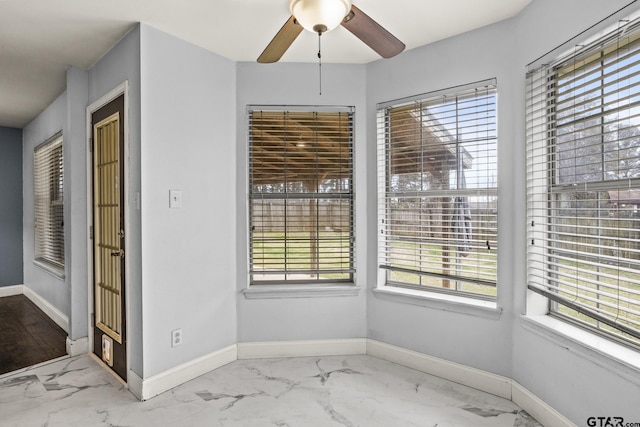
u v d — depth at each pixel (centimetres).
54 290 370
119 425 189
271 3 193
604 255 160
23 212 484
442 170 240
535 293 201
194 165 242
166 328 226
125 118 225
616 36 152
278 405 207
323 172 275
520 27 203
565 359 174
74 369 257
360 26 160
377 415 197
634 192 151
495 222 219
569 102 182
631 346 154
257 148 272
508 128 211
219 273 258
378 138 266
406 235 258
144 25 214
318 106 271
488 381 219
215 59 255
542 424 187
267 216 274
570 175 180
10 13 200
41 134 408
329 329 274
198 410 203
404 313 256
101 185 269
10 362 270
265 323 271
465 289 243
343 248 279
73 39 233
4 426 189
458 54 229
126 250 228
